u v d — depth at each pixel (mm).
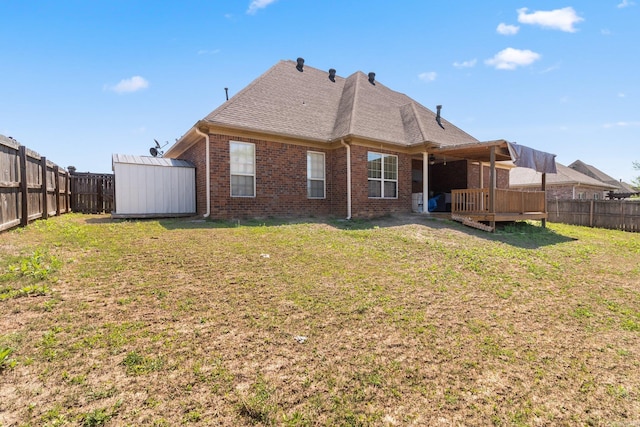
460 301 4723
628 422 2559
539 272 6379
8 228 6738
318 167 12391
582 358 3441
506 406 2654
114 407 2305
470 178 15234
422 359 3211
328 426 2320
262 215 11086
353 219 11555
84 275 4512
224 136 10406
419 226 10352
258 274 5125
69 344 2947
